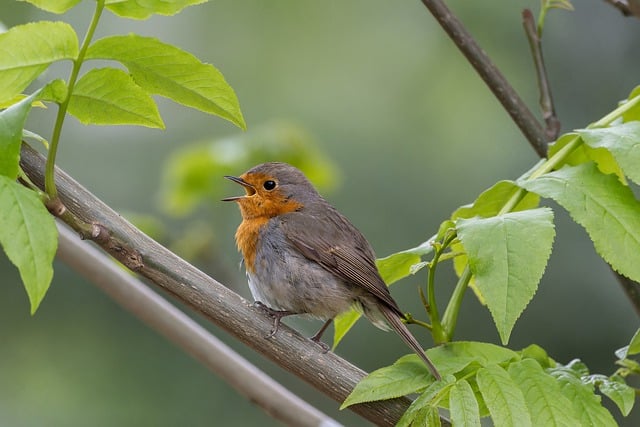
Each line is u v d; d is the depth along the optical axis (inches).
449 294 574.2
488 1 607.5
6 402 573.6
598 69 605.0
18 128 187.9
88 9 611.8
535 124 303.4
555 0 305.1
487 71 303.3
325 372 231.6
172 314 282.0
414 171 597.3
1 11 583.2
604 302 570.6
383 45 626.2
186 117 613.3
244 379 276.2
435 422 206.2
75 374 583.8
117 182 599.2
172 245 443.8
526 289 200.7
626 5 274.7
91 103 219.1
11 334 587.5
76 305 593.3
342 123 610.9
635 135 224.5
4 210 177.5
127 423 577.9
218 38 631.8
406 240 586.9
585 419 213.0
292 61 627.8
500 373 209.0
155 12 202.7
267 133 451.5
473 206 255.6
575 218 217.2
